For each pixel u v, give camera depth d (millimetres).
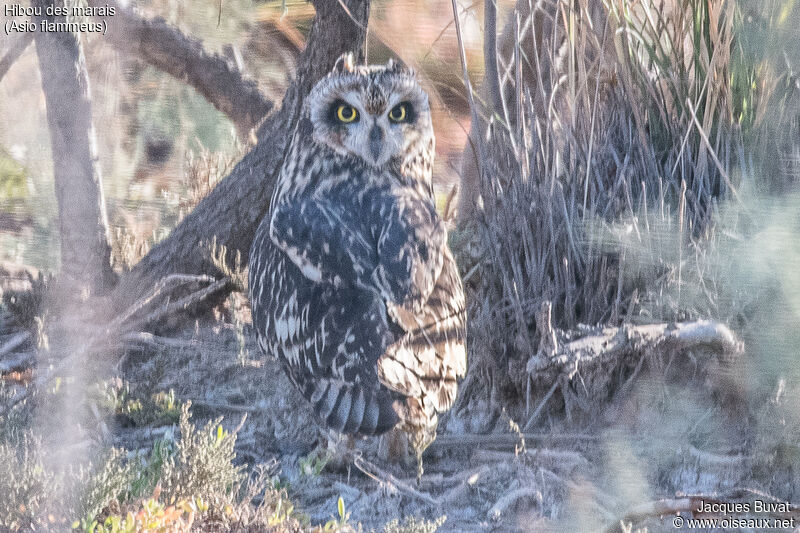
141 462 7211
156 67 13055
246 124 13719
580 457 7301
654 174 8086
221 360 9469
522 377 8211
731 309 6941
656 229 7340
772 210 5477
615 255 8078
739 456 6852
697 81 8008
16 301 9078
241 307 10570
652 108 8500
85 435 6586
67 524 5719
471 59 12484
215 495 6434
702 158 7805
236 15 14898
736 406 7078
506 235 8633
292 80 10664
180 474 6441
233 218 10523
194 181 12250
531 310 8391
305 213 8016
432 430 7617
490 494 7285
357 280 7348
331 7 10219
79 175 5891
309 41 10578
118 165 9367
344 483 7582
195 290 10305
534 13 8836
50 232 6242
